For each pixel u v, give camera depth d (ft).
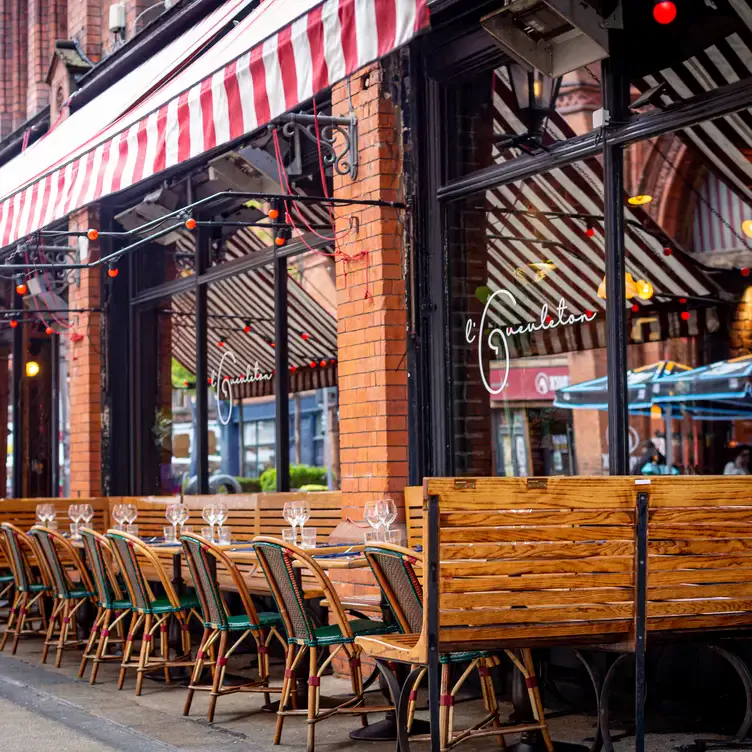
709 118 19.29
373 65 24.12
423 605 14.46
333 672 24.39
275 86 22.21
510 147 22.62
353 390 24.81
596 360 21.33
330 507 26.23
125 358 37.83
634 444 20.85
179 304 35.12
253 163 27.86
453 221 23.95
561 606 14.78
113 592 25.14
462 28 23.24
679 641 15.74
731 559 15.64
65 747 18.21
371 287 24.20
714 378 21.17
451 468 23.63
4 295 47.85
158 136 26.04
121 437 37.65
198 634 31.89
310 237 28.22
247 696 22.58
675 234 21.31
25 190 32.86
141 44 35.19
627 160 20.80
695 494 15.37
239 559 20.44
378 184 24.03
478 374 23.48
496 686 21.70
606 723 15.75
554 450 22.02
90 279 37.78
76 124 34.58
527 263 22.49
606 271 20.75
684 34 19.38
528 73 22.00
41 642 31.32
